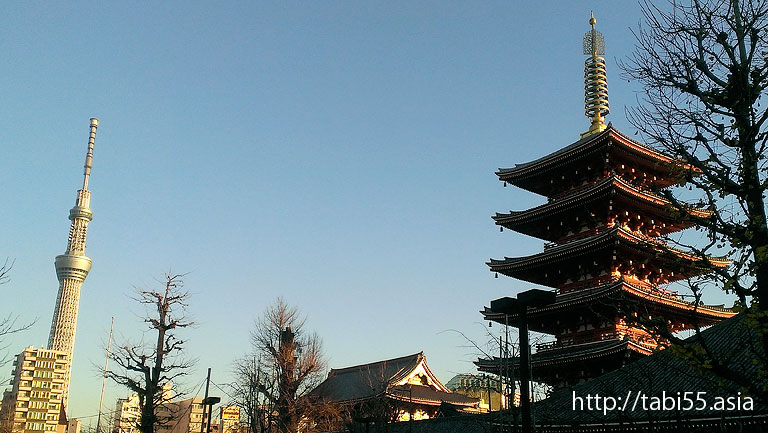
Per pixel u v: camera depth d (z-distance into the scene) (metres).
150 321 52.69
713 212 17.20
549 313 54.66
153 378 51.34
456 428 55.84
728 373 15.97
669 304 50.41
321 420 69.81
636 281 54.12
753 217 16.36
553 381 55.16
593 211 56.12
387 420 60.88
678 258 18.34
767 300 15.94
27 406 141.25
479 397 82.69
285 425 58.44
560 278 58.75
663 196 19.11
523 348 19.86
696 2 18.86
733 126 17.77
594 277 55.41
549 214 58.25
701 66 18.56
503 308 20.64
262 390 58.59
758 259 15.37
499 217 61.69
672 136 18.62
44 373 145.75
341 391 84.25
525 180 63.22
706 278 16.98
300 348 61.72
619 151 55.75
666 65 19.16
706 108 18.22
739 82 17.80
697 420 29.70
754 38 17.92
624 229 50.88
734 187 17.19
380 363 89.62
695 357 16.20
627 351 47.53
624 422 32.38
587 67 65.12
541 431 36.69
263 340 60.91
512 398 32.28
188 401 68.44
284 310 62.19
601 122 62.09
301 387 61.53
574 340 54.31
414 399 76.69
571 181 60.94
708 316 52.81
